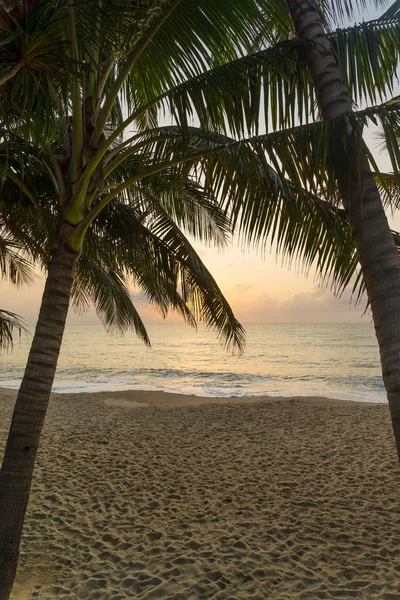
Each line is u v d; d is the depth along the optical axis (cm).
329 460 678
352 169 204
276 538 418
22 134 309
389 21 276
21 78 209
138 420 1003
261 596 321
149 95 310
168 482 577
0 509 256
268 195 258
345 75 271
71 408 1162
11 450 261
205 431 890
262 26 273
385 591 327
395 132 197
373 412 1080
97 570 356
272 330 11525
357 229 210
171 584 336
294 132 219
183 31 260
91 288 677
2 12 171
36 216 484
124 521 454
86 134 275
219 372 2634
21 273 802
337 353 4203
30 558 371
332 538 418
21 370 2658
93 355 4072
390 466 639
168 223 544
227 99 247
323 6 307
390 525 446
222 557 379
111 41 234
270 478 596
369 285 207
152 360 3544
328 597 320
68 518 455
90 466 636
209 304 593
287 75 245
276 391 1855
